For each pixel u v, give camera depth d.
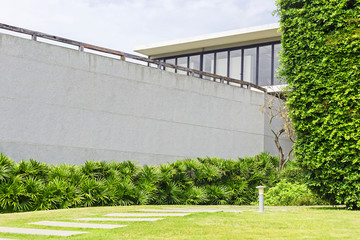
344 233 6.86
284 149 21.95
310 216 8.94
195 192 14.86
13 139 13.03
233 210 10.49
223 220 8.17
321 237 6.46
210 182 16.30
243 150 19.59
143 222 7.99
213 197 15.45
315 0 11.15
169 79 17.23
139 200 13.41
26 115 13.35
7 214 10.20
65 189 12.15
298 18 11.40
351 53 10.55
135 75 16.17
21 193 11.38
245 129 19.77
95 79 15.05
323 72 10.80
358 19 10.52
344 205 12.07
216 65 27.48
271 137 21.09
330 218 8.62
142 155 16.11
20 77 13.32
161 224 7.68
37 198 11.66
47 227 7.91
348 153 10.35
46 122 13.77
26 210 11.55
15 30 13.41
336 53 10.71
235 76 26.56
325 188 11.02
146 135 16.30
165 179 14.50
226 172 16.69
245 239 6.32
